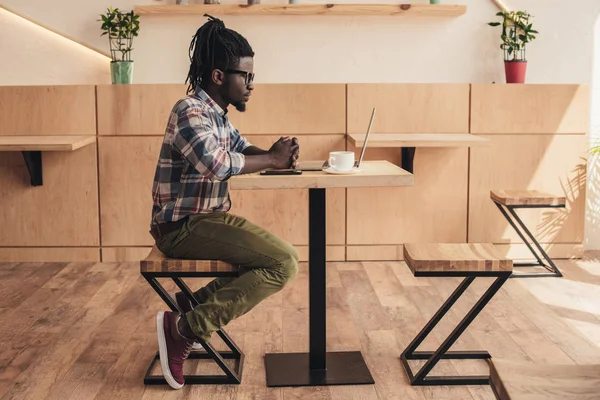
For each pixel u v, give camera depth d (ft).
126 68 14.80
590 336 10.75
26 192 14.84
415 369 9.54
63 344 10.48
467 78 15.96
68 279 13.76
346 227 15.08
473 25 15.80
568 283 13.52
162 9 15.35
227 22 15.71
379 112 14.79
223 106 9.12
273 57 15.85
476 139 13.60
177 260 8.72
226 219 8.96
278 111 14.73
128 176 14.84
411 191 15.06
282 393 8.88
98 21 15.58
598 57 15.79
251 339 10.66
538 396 4.87
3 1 15.42
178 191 8.73
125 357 10.01
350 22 15.78
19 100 14.61
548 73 15.88
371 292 13.00
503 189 15.07
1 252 14.99
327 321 11.46
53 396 8.80
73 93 14.62
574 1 15.69
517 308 12.05
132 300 12.53
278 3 15.67
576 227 15.23
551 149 15.01
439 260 8.48
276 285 8.63
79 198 14.88
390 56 15.90
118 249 15.03
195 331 8.63
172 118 8.63
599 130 15.85
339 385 9.10
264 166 8.48
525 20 15.71
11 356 10.03
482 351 9.98
